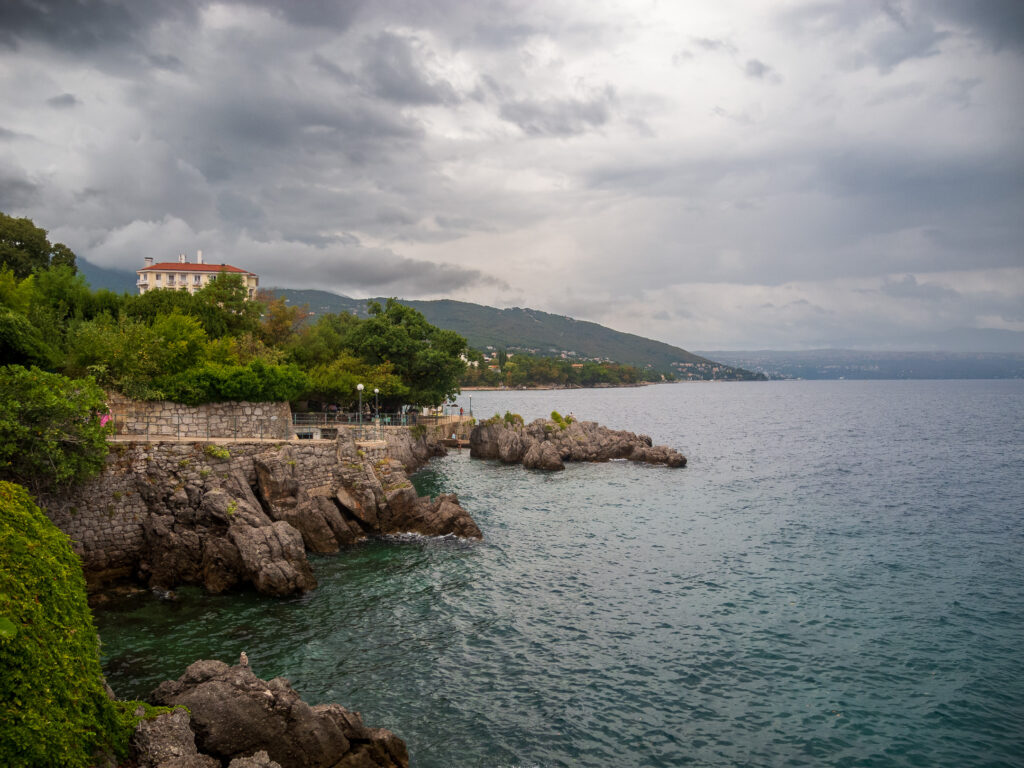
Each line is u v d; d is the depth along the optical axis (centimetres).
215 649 2638
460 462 8131
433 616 3045
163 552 3366
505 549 4172
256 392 4888
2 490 1609
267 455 4141
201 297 6662
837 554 4100
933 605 3253
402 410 8669
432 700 2302
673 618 3075
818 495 6038
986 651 2753
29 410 2955
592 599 3306
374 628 2894
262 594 3256
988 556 4059
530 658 2642
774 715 2261
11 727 1121
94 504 3356
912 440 11025
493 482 6688
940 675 2548
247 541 3312
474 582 3525
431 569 3731
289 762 1697
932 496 5991
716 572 3747
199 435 4631
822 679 2511
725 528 4756
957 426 13875
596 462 8200
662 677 2511
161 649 2628
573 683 2450
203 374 4634
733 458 8762
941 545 4303
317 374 7031
